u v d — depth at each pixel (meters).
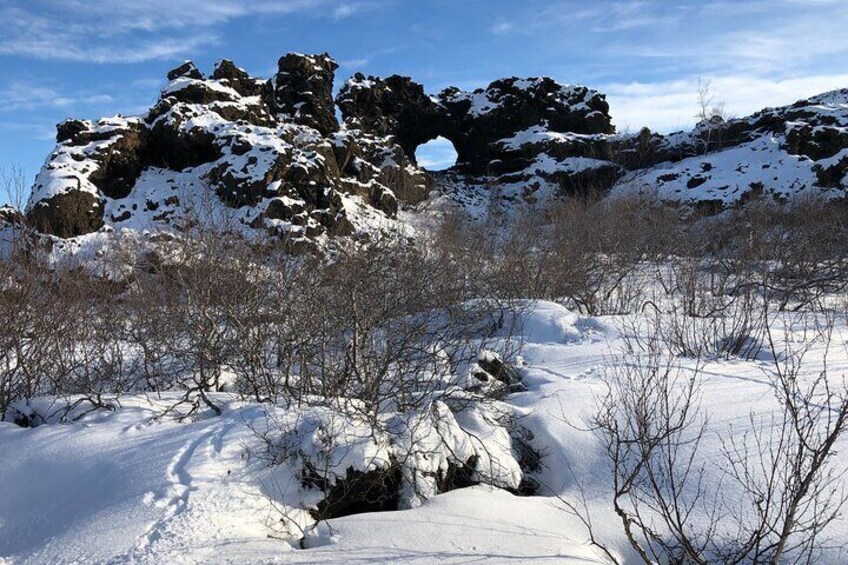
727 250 19.22
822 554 4.76
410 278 8.41
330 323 7.32
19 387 7.58
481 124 37.28
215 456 5.54
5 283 7.90
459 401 6.87
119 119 20.19
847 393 5.43
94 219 17.28
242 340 7.46
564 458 6.46
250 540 4.75
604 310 13.64
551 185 33.16
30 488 5.58
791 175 28.88
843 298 13.67
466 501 5.60
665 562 5.00
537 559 4.70
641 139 35.50
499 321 11.38
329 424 5.88
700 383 7.04
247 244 9.32
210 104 22.11
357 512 5.66
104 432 6.20
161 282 9.12
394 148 28.80
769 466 5.68
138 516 4.86
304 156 20.03
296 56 26.70
